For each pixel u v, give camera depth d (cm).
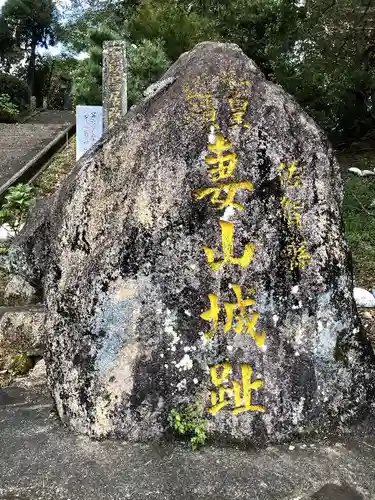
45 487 216
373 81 1096
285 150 246
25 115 1984
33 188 834
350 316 254
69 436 245
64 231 257
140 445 238
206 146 240
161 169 240
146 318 241
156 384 241
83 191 252
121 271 240
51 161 1044
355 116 1188
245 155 242
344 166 1030
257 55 990
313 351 248
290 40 980
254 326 244
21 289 397
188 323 241
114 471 222
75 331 246
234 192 242
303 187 248
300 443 245
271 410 244
